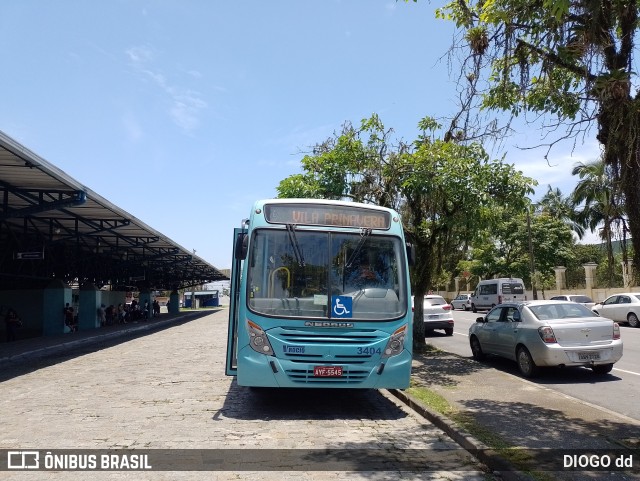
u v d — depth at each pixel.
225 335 25.25
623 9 5.43
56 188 16.11
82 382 11.59
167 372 12.91
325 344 7.68
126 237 29.64
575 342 10.61
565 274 42.69
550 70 5.80
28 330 33.28
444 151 11.93
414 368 12.16
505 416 7.48
